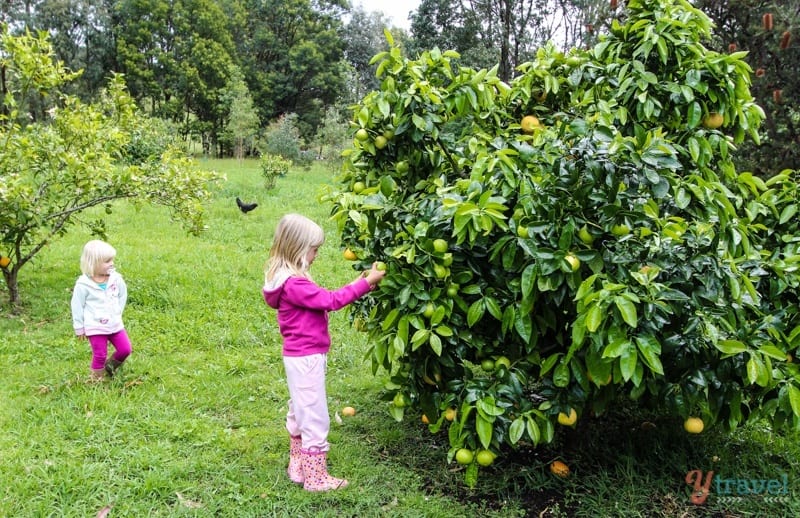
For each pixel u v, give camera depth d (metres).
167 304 5.84
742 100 3.16
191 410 3.77
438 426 2.74
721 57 2.96
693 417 2.73
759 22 5.78
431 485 3.07
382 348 2.71
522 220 2.46
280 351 4.89
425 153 3.20
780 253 3.05
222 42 35.94
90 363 4.44
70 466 2.97
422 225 2.52
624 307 2.10
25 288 6.23
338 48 40.91
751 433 3.68
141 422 3.50
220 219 10.59
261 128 34.75
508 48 21.34
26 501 2.70
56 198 5.55
